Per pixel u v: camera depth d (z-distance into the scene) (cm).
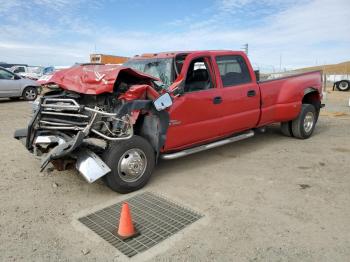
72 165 455
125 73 438
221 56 562
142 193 441
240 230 341
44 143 453
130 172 436
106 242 323
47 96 479
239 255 298
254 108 609
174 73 521
